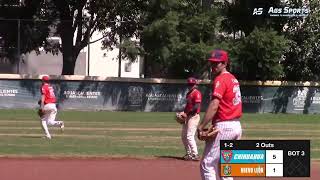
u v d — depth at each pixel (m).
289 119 67.69
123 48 80.00
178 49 78.44
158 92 78.19
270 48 80.12
